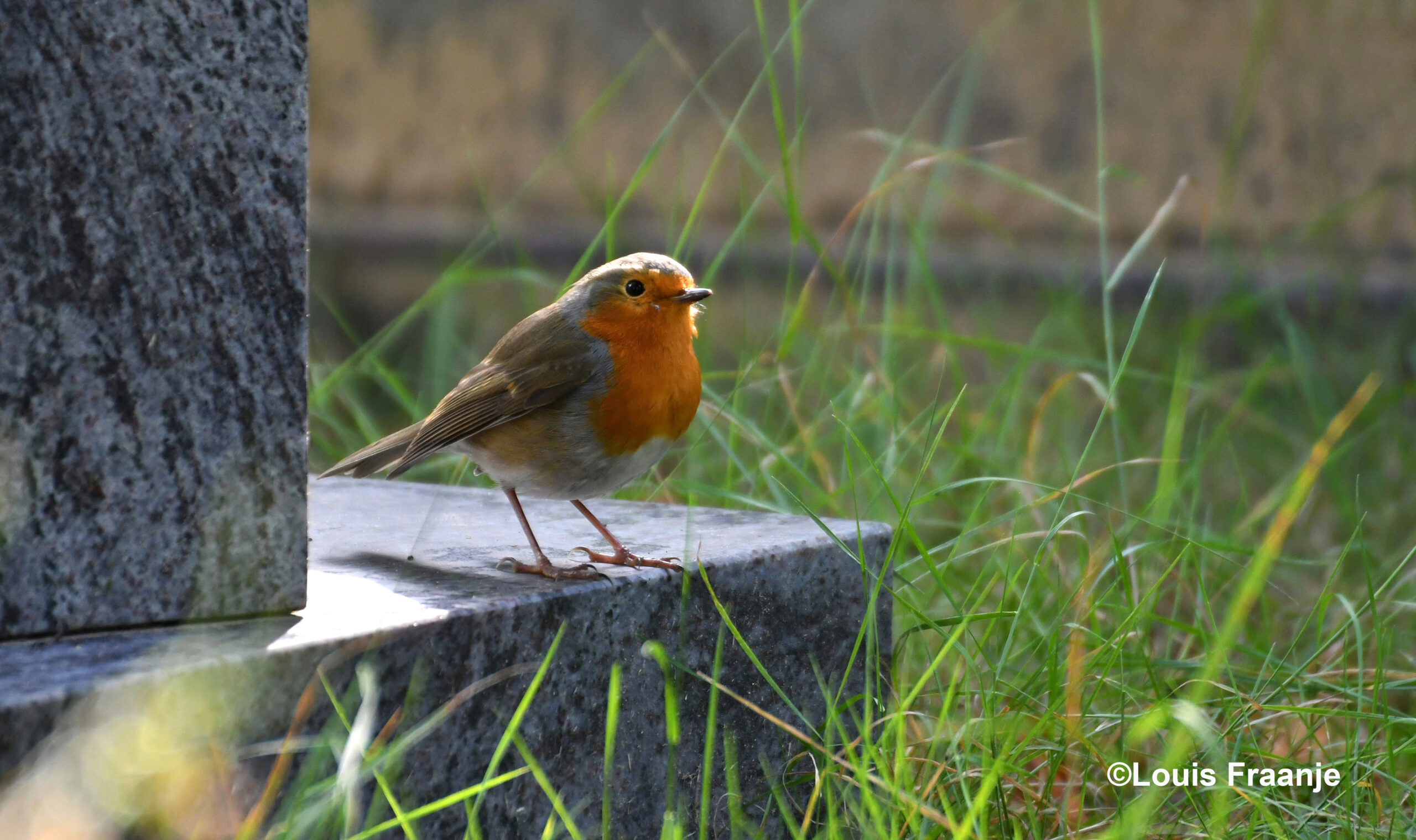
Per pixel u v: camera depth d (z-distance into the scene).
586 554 5.79
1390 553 9.66
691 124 20.20
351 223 21.95
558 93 21.30
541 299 17.80
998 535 8.76
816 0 19.41
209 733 3.82
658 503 7.52
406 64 22.03
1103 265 7.26
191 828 3.76
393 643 4.29
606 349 5.86
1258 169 17.05
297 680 4.03
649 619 5.21
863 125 19.27
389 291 21.53
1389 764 5.49
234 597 4.37
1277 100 16.94
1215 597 7.84
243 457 4.39
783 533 6.22
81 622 4.12
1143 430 12.51
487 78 21.64
